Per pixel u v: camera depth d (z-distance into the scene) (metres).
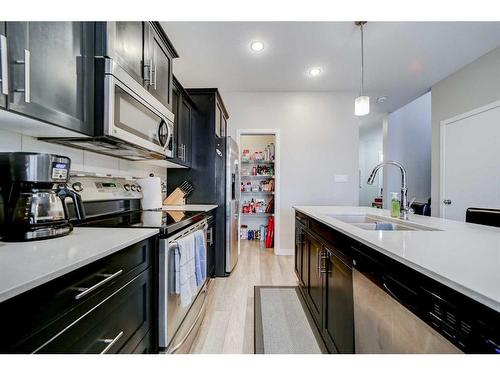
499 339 0.48
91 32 1.16
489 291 0.51
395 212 1.83
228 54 2.81
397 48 2.70
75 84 1.07
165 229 1.28
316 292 1.79
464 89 3.13
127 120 1.34
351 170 3.97
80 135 1.17
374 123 6.00
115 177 1.91
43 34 0.91
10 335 0.52
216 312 2.09
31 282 0.55
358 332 1.07
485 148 2.86
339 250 1.32
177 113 2.43
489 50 2.75
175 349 1.36
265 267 3.27
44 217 0.96
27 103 0.84
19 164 0.92
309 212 2.07
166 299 1.29
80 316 0.72
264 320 1.97
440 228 1.31
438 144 3.56
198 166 2.96
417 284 0.71
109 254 0.83
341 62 2.99
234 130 3.99
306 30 2.37
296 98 3.97
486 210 1.54
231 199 3.00
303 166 3.98
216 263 2.92
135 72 1.44
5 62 0.77
